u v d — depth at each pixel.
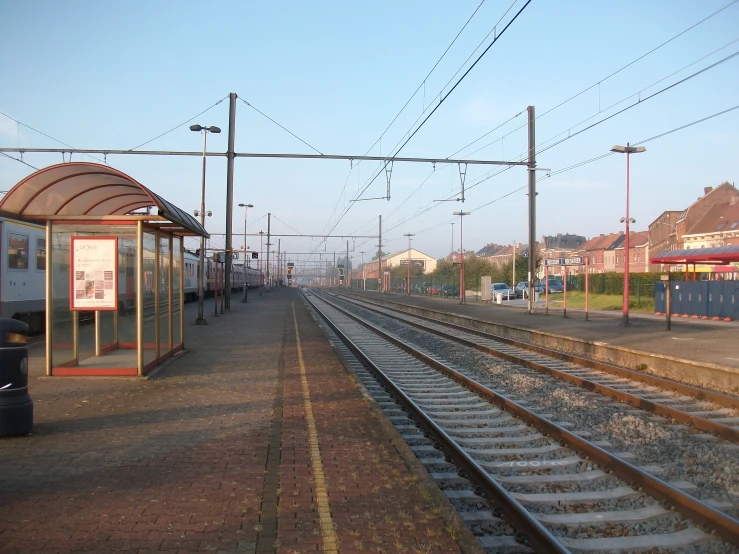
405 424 9.31
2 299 16.28
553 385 12.28
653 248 72.06
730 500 6.05
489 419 9.49
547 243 119.12
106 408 8.71
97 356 12.56
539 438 8.29
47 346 11.04
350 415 8.50
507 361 16.03
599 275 47.56
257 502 5.20
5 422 7.02
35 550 4.23
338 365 13.15
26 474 5.82
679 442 8.12
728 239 56.44
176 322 15.10
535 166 28.81
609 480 6.57
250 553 4.26
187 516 4.88
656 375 14.26
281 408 8.89
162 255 13.49
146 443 6.94
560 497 6.04
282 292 82.38
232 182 29.67
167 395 9.69
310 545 4.41
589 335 20.58
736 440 8.22
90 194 11.42
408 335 24.44
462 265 47.94
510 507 5.61
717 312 27.84
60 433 7.34
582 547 5.00
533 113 28.64
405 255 142.38
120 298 13.55
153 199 10.08
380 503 5.23
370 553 4.31
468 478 6.68
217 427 7.73
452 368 15.34
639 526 5.44
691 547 5.03
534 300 31.94
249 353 15.02
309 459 6.44
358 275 177.00
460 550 4.38
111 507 5.03
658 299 31.69
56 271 11.23
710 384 12.70
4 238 16.39
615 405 10.59
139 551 4.25
